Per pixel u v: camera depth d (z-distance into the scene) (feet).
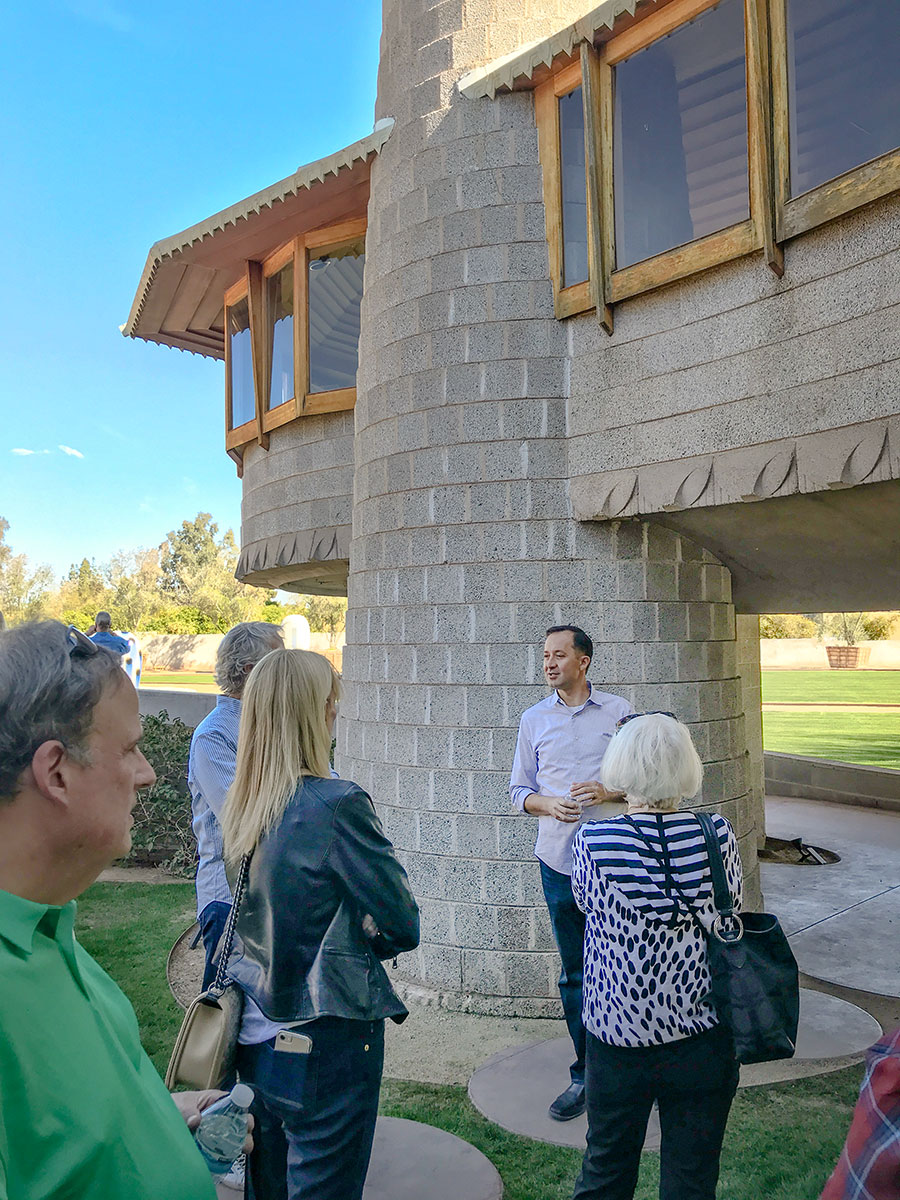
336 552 23.82
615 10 15.06
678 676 16.99
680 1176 7.34
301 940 7.02
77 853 3.51
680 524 16.83
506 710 16.63
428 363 17.92
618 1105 7.39
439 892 16.81
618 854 7.35
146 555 242.58
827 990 16.99
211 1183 3.86
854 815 34.65
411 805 17.33
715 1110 7.34
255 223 23.45
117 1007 4.09
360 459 19.83
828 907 22.53
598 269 15.85
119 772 3.63
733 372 14.21
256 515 27.50
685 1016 7.16
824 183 12.76
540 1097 12.50
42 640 3.53
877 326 12.32
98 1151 3.24
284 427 25.76
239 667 10.05
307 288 23.88
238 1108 4.88
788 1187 10.14
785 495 13.48
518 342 17.17
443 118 18.17
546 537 16.81
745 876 17.81
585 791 11.36
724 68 14.17
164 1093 4.14
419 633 17.58
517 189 17.38
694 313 14.82
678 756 7.55
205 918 9.20
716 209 14.39
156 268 26.81
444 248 17.90
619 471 15.99
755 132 13.58
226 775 9.52
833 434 12.85
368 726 18.48
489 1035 15.11
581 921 11.94
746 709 28.43
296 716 7.50
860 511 14.29
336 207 22.47
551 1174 10.55
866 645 136.26
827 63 12.68
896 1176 3.81
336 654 145.18
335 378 24.14
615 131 15.84
